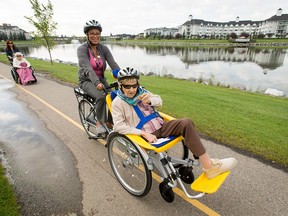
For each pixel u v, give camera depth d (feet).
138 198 8.31
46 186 9.04
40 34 49.19
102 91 10.71
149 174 7.38
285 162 10.14
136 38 458.91
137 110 8.20
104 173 9.84
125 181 9.05
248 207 7.71
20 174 9.85
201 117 15.75
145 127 8.13
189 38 342.03
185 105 18.84
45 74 35.14
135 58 103.71
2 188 8.84
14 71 27.78
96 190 8.77
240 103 20.54
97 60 11.23
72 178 9.52
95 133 13.39
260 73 60.18
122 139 8.34
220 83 40.63
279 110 18.95
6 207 7.87
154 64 79.97
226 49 165.99
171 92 24.41
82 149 11.93
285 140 12.12
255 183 8.87
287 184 8.79
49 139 13.10
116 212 7.68
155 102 8.41
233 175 9.39
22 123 15.49
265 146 11.50
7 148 12.16
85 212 7.71
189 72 61.31
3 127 14.90
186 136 7.26
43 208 7.89
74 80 29.27
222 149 11.44
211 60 95.55
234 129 13.58
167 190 7.51
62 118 16.24
